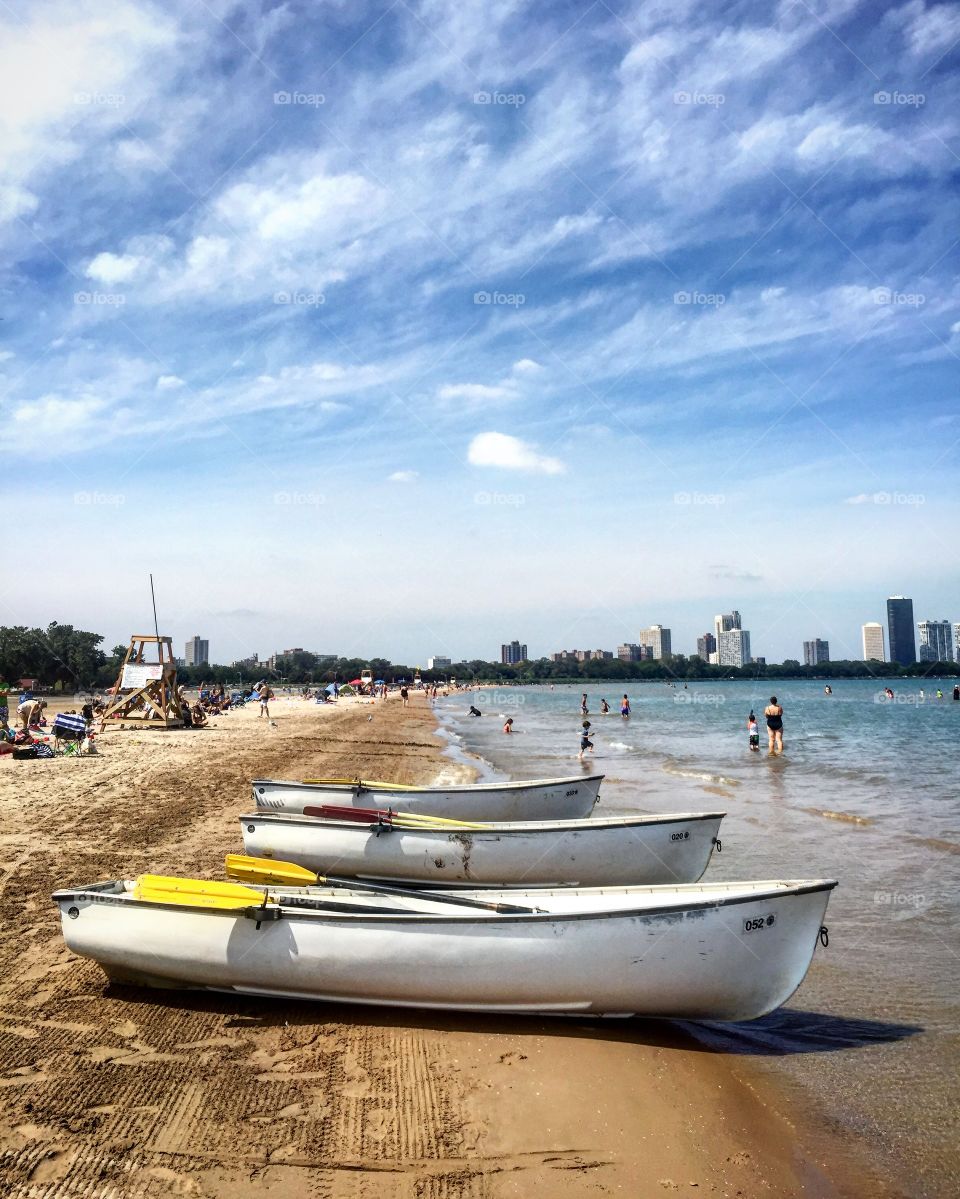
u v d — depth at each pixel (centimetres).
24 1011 577
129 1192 392
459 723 4734
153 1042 544
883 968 755
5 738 2020
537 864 944
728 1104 512
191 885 658
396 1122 466
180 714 2992
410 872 952
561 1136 463
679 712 5722
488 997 591
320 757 2245
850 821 1452
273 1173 414
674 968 584
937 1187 434
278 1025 579
